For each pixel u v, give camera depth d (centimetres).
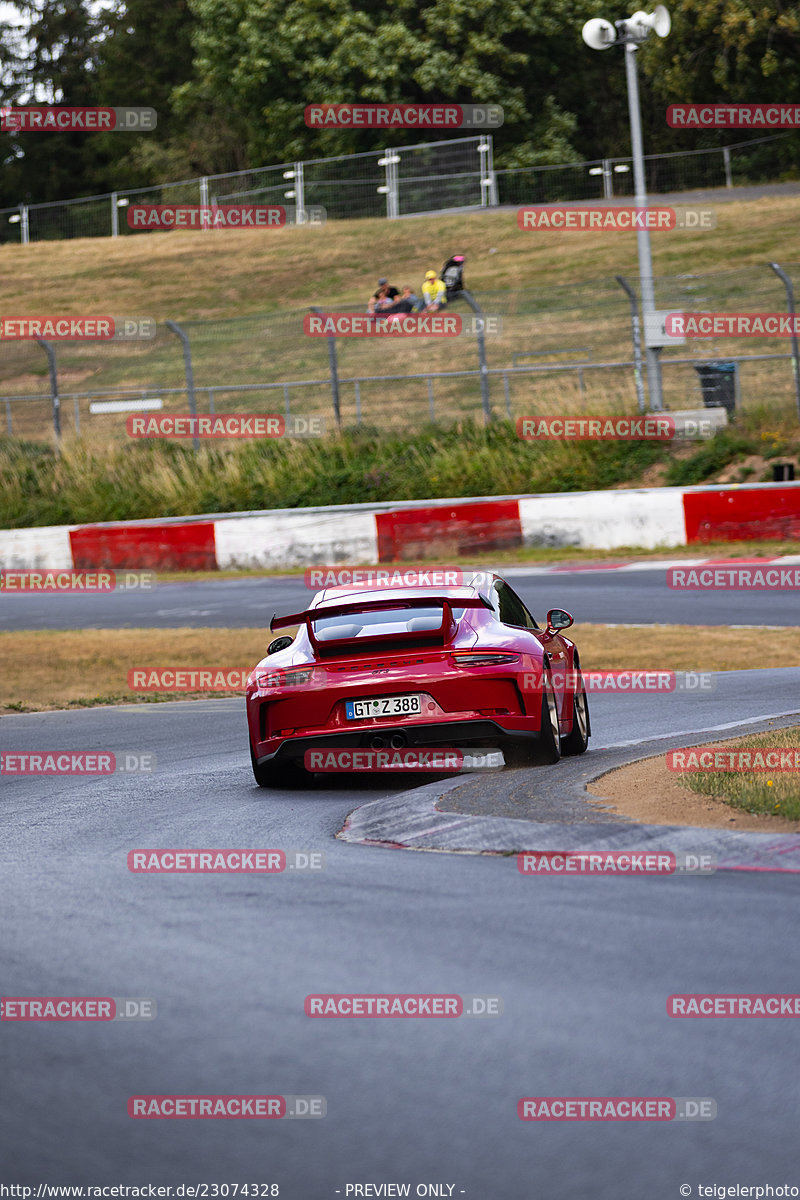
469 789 2784
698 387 11994
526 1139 1153
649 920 1780
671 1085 1249
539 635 3388
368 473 10988
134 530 10000
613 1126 1173
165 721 4838
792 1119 1180
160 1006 1493
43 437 14012
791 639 5997
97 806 3066
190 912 1911
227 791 3225
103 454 12006
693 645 5947
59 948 1742
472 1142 1148
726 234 18500
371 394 14012
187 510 11119
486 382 11256
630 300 10644
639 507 9112
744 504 8894
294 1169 1109
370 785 3228
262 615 7550
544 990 1505
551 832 2327
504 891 1969
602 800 2573
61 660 6481
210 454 11662
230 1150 1146
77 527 10075
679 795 2567
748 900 1875
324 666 3105
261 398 14412
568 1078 1269
